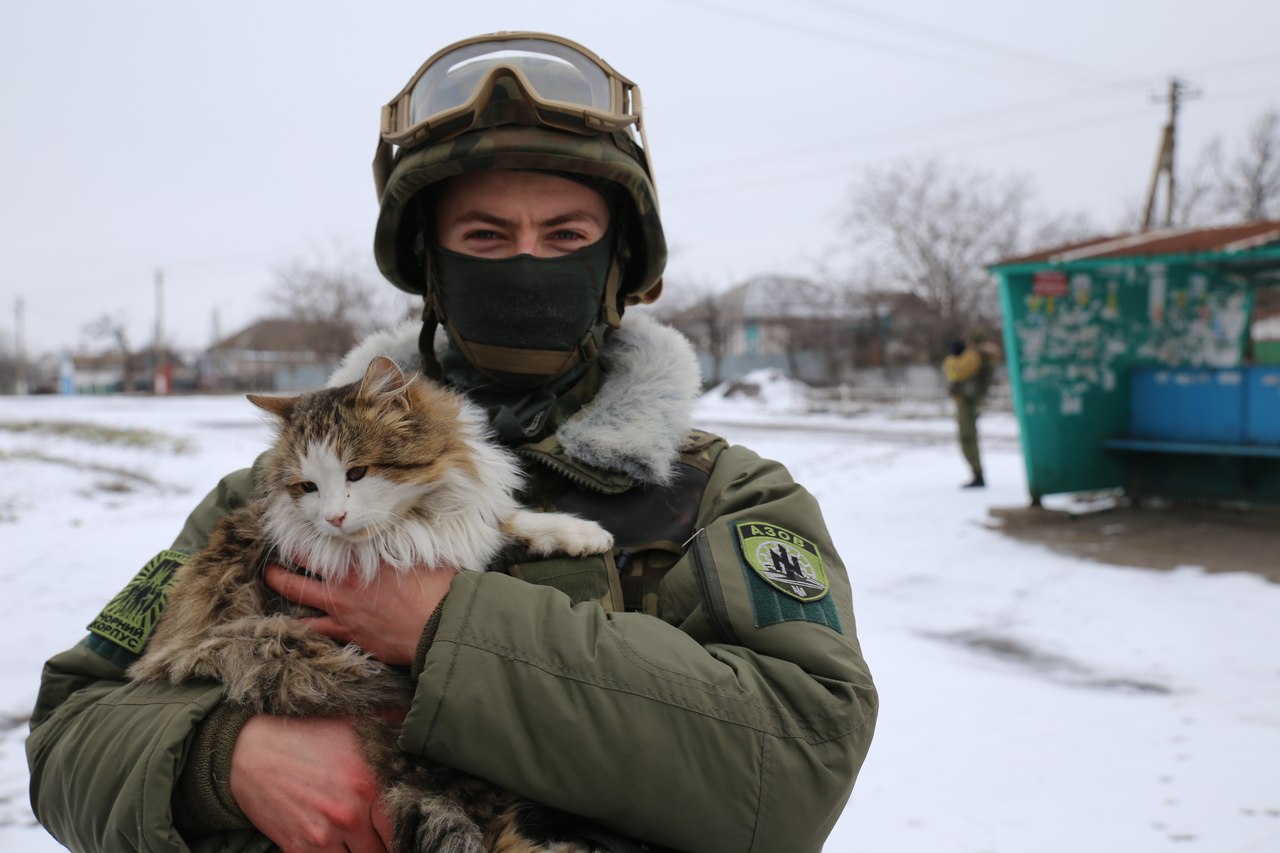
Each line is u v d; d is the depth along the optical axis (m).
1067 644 5.57
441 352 2.21
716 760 1.34
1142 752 4.07
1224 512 9.39
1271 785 3.72
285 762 1.45
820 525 1.79
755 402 31.42
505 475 1.82
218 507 2.07
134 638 1.73
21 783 3.93
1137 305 10.22
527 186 1.85
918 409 28.14
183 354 69.31
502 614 1.43
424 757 1.43
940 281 37.59
